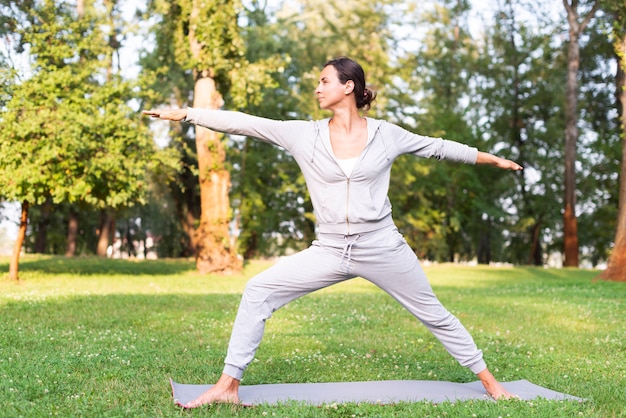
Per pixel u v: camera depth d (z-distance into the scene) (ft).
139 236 144.87
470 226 123.65
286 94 92.38
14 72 47.01
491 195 118.62
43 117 45.85
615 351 23.24
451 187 113.91
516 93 115.14
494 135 117.19
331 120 14.69
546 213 114.52
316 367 19.19
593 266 139.33
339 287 54.34
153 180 89.30
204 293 43.75
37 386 15.70
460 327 15.28
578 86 109.81
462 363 15.35
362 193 14.20
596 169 111.86
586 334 27.35
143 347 21.84
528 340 25.45
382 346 23.39
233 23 62.49
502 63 115.65
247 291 14.51
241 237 106.11
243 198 98.73
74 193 47.93
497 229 126.82
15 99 46.52
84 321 28.09
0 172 46.01
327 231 14.39
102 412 13.83
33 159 46.29
